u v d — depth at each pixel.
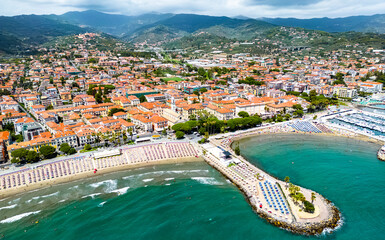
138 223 157.50
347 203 169.88
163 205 172.88
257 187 187.50
